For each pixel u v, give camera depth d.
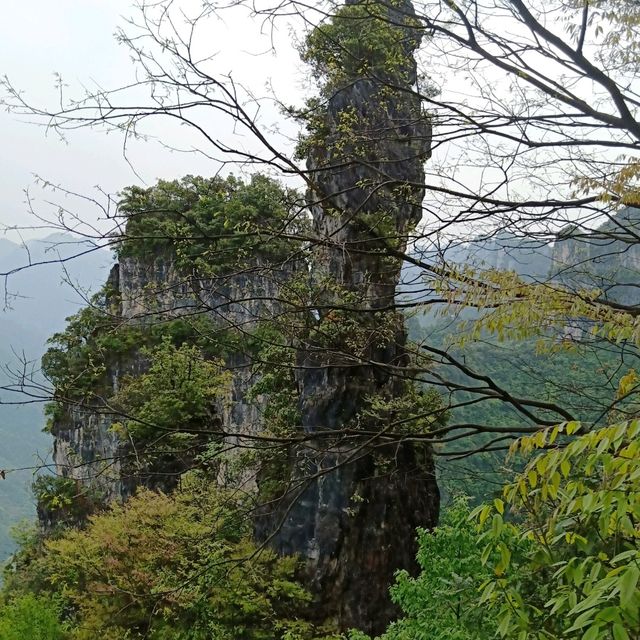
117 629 11.14
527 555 3.66
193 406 15.97
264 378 14.89
